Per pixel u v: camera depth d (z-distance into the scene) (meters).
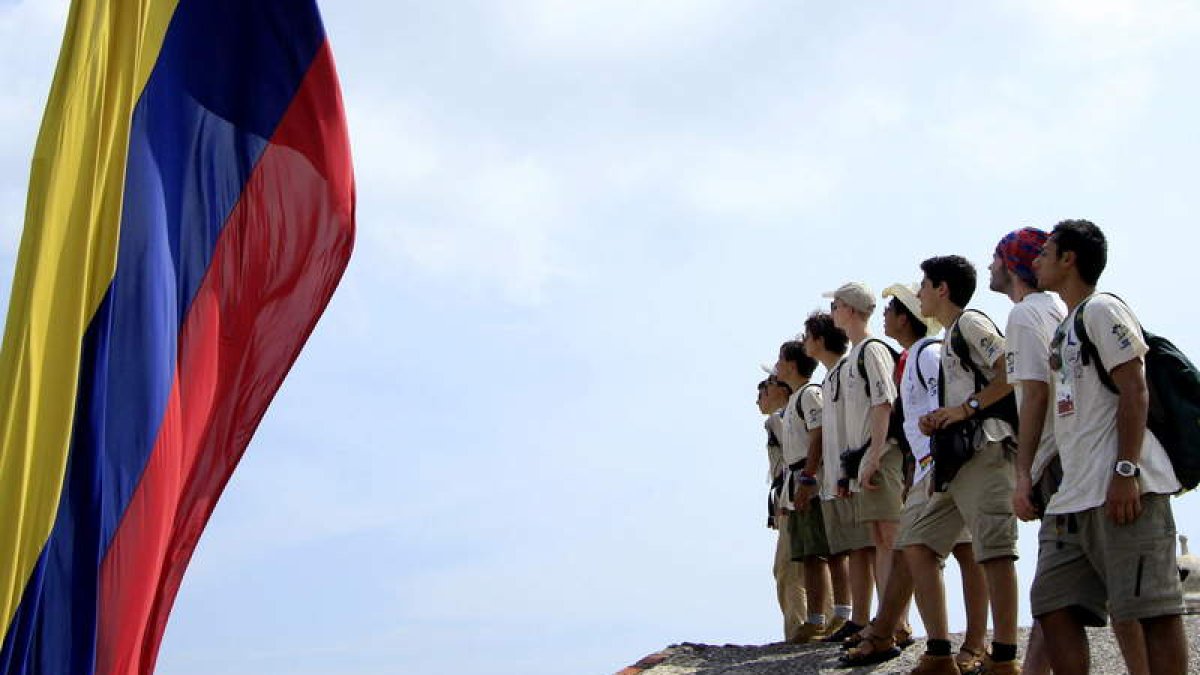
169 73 6.05
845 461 9.25
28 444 5.14
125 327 5.63
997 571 7.70
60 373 5.25
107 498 5.47
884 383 9.05
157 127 5.95
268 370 6.07
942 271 8.14
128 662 5.44
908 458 8.35
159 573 5.75
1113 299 5.98
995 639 7.69
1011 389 7.65
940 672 7.95
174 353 5.80
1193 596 8.93
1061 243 6.22
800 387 10.62
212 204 6.11
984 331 7.77
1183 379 5.91
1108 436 5.93
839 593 10.23
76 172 5.44
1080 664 5.98
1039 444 6.68
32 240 5.30
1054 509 6.07
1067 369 6.08
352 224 6.24
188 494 5.92
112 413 5.54
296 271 6.17
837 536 9.72
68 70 5.49
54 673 5.14
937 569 8.06
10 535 5.05
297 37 6.31
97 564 5.27
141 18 5.73
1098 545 5.91
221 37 6.23
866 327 9.35
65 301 5.32
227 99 6.21
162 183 5.93
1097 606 6.00
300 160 6.25
